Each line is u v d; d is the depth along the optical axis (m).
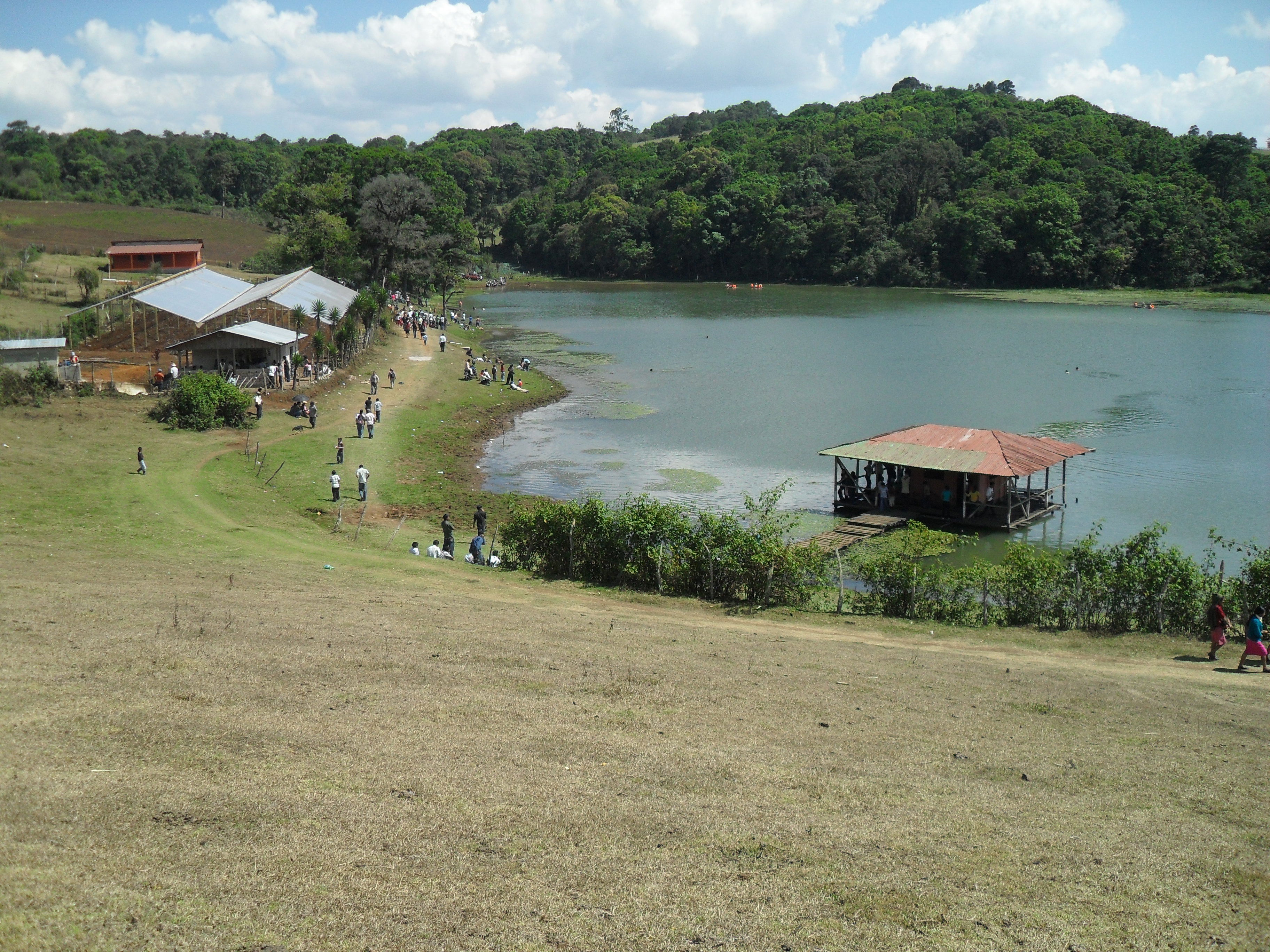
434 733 18.53
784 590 35.81
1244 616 32.62
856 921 12.60
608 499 53.00
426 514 48.88
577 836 14.54
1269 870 15.03
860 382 89.88
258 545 39.72
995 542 47.41
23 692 18.30
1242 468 58.75
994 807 17.06
